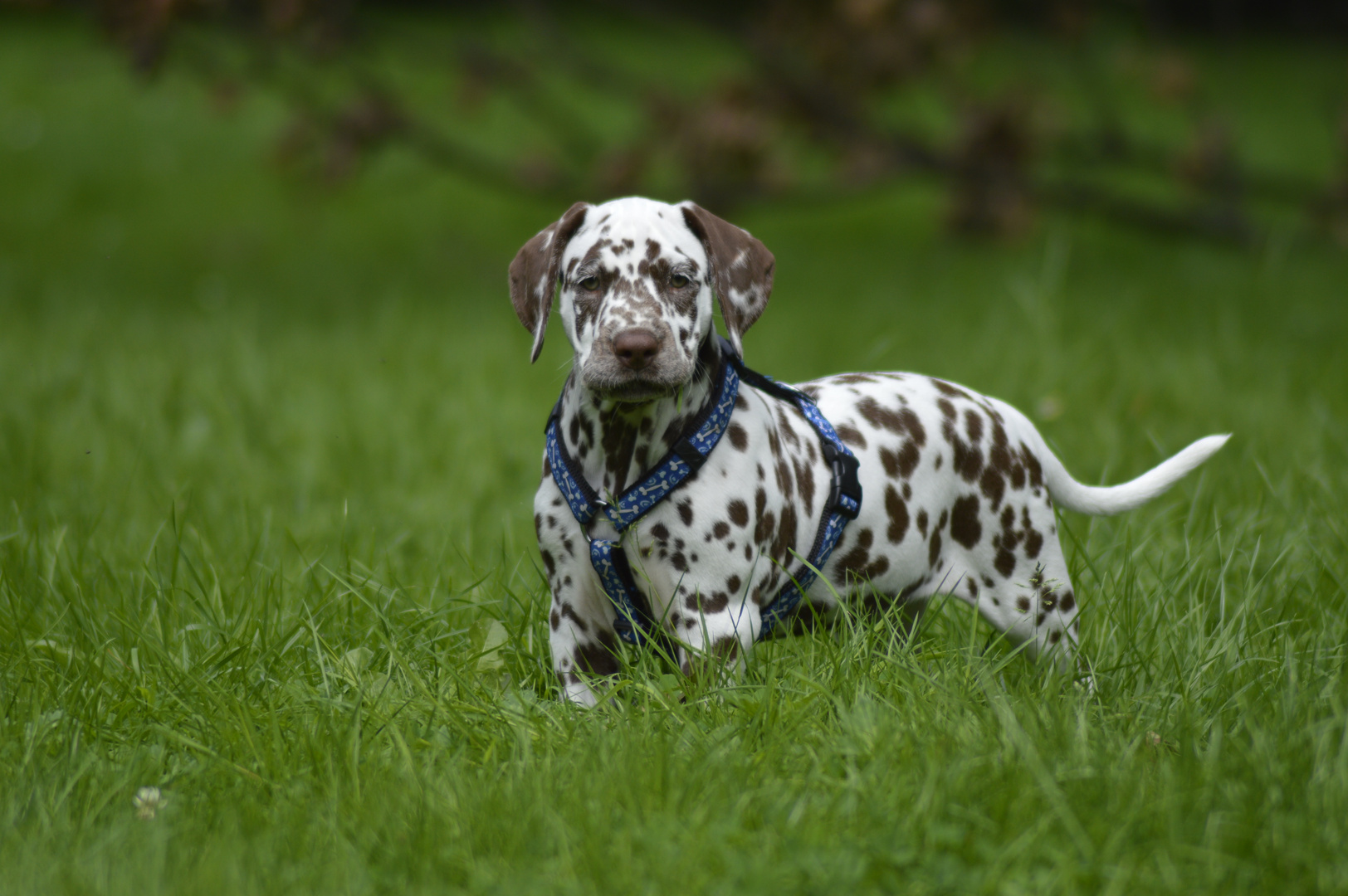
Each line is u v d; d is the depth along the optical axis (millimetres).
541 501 4613
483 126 26703
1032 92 17188
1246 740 4070
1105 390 9008
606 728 4223
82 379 10070
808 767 3998
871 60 16500
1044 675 4887
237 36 15656
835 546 4742
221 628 5172
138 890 3309
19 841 3621
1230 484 6797
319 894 3350
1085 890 3365
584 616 4633
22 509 6934
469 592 5656
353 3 16172
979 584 5078
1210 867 3334
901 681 4426
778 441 4621
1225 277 15922
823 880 3305
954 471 4953
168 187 23719
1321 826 3535
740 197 16891
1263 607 5320
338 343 12273
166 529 6730
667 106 16766
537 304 4547
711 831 3547
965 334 12000
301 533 6910
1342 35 23266
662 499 4359
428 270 17922
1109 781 3748
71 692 4605
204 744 4344
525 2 17297
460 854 3531
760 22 17359
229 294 16016
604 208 4453
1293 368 9883
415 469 8211
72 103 29047
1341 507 6320
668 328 4180
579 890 3299
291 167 17172
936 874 3363
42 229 20688
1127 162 17656
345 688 4684
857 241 20578
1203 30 33312
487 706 4445
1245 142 25672
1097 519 6055
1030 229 16922
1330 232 17297
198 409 9367
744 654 4449
